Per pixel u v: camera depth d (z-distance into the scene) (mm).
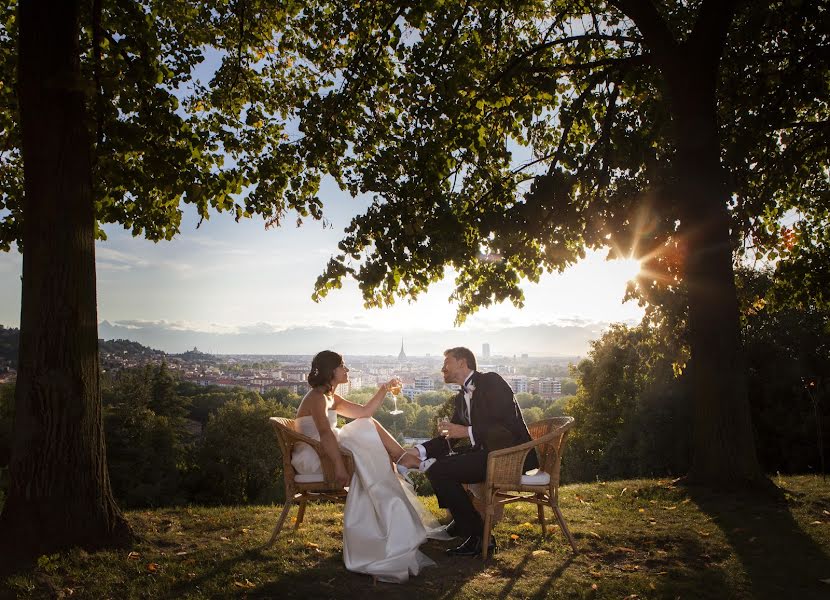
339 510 6527
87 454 4910
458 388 5461
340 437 4699
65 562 4391
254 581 4051
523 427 5086
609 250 8531
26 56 5000
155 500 32594
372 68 7984
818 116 10062
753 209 9336
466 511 4805
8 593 3871
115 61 6961
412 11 7457
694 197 7465
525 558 4688
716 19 7129
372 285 7645
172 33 8359
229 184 8094
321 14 8844
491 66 8719
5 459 29375
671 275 8680
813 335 19797
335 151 8359
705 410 7406
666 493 7137
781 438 18891
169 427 38906
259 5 8758
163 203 8539
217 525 5617
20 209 8203
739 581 4105
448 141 7859
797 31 7852
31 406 4781
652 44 7562
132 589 3916
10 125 8047
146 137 7117
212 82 9125
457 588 3998
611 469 26766
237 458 39906
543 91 8172
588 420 28719
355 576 4211
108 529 4902
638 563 4586
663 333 9508
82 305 4988
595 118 9297
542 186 8125
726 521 5750
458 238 7645
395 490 4488
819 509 6250
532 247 8703
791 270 11047
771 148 9289
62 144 4980
